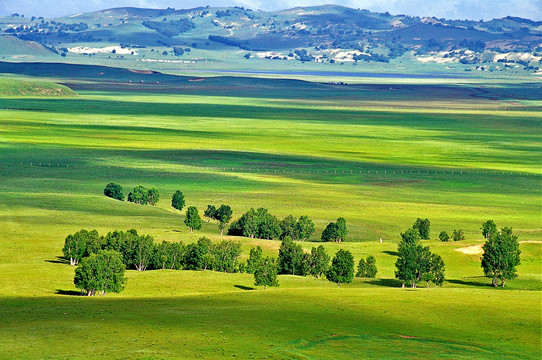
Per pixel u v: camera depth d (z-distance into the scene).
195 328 133.75
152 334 128.25
